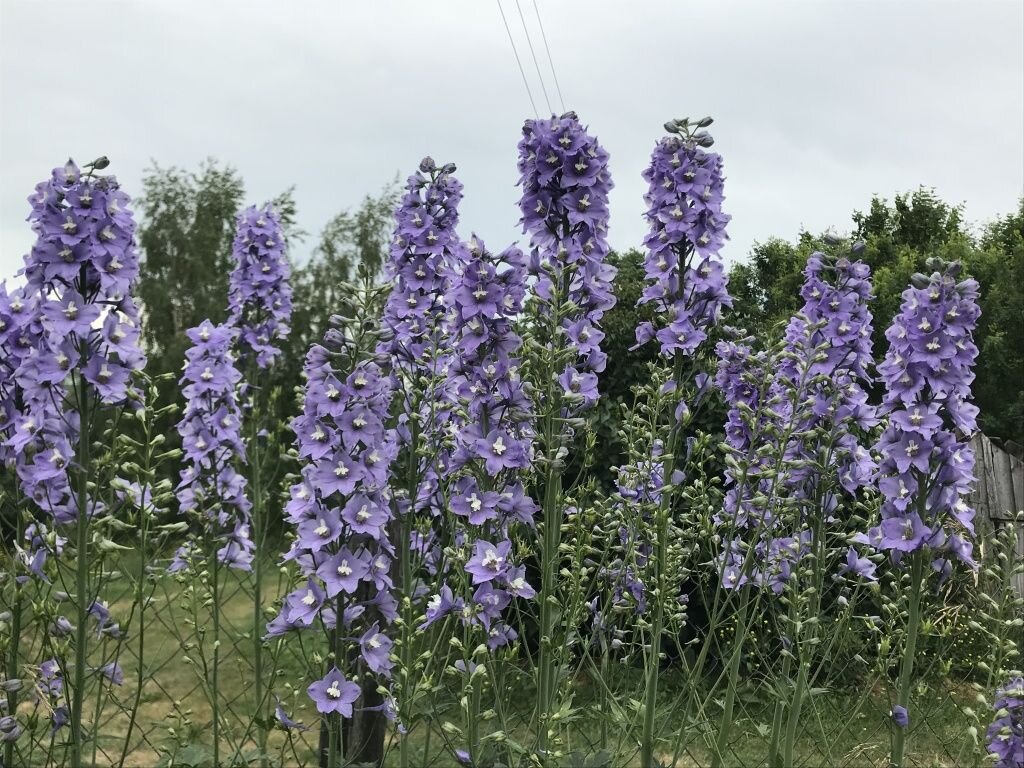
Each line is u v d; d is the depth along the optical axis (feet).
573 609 12.62
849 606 13.76
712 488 14.82
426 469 13.71
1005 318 47.91
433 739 16.81
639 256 26.73
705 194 13.37
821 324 13.21
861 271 14.33
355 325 11.30
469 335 12.48
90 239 10.83
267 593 23.44
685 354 13.30
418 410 13.91
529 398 12.39
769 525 13.60
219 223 58.59
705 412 22.50
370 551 11.71
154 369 51.44
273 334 20.49
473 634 12.26
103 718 18.70
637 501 13.67
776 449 12.85
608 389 23.40
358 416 10.85
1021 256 49.57
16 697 11.34
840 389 13.60
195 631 13.74
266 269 20.12
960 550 12.03
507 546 11.96
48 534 10.83
